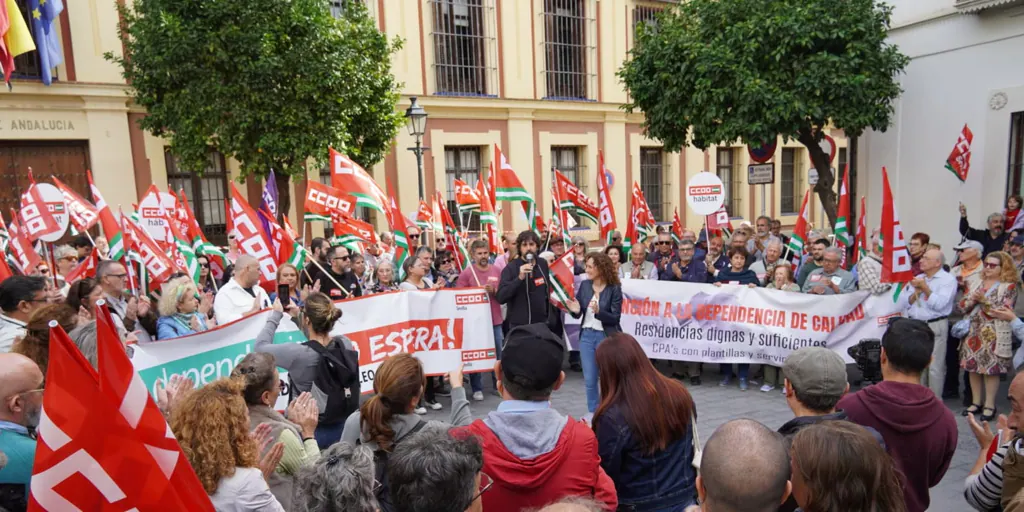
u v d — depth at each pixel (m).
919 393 2.68
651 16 20.70
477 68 17.88
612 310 5.95
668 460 2.59
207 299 5.85
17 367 2.37
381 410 2.81
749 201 23.47
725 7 10.23
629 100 20.17
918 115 10.34
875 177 11.14
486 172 18.33
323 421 3.88
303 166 12.56
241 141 11.81
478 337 6.89
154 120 12.12
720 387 7.29
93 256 6.90
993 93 9.21
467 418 3.02
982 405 5.88
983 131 9.41
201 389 2.57
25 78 12.75
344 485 2.07
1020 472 2.24
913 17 10.27
